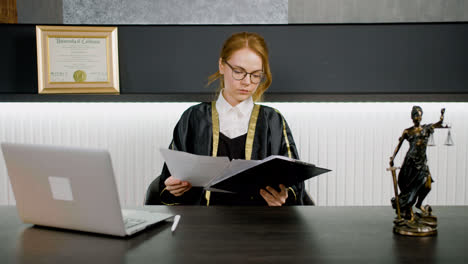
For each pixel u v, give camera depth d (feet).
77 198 3.10
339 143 8.14
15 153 3.21
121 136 8.16
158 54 7.70
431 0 8.34
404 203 3.16
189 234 3.20
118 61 7.70
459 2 8.30
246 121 6.23
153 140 8.17
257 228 3.38
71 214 3.18
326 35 7.63
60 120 8.11
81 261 2.60
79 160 2.96
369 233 3.22
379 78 7.66
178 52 7.68
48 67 7.57
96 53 7.64
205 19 8.47
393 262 2.57
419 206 3.26
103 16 8.41
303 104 8.08
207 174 4.56
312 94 7.75
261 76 6.03
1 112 8.02
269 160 3.74
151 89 7.74
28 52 7.63
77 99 7.80
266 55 6.06
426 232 3.12
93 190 3.01
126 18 8.42
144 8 8.42
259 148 6.08
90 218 3.12
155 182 6.09
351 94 7.75
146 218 3.50
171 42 7.66
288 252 2.76
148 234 3.20
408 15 8.38
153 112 8.13
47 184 3.17
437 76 7.61
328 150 8.16
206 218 3.73
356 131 8.12
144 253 2.74
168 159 4.59
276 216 3.81
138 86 7.74
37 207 3.32
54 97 7.76
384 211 4.00
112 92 7.72
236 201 5.94
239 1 8.46
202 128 6.22
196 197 6.00
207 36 7.65
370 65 7.64
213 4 8.45
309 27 7.62
